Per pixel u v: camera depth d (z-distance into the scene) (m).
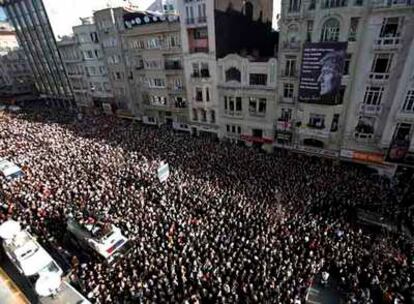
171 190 25.03
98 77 54.41
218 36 33.97
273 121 33.75
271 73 31.14
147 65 43.62
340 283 17.80
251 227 19.97
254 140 36.09
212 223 20.56
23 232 20.00
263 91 32.59
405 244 18.94
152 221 21.19
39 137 41.09
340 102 28.05
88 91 59.38
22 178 28.33
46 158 32.69
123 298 16.33
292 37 28.42
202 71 37.00
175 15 38.75
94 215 21.39
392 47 23.64
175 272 17.20
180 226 20.42
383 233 20.28
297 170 27.86
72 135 42.19
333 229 19.88
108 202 23.59
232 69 33.94
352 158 29.27
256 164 29.56
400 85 24.00
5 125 49.12
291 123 32.12
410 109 24.44
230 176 27.05
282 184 25.19
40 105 76.19
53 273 16.67
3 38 77.75
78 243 21.58
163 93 43.91
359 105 27.17
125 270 17.94
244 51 38.56
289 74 30.11
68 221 22.03
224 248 18.12
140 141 38.31
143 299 15.80
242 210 21.61
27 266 18.05
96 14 46.00
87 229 20.55
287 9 27.48
